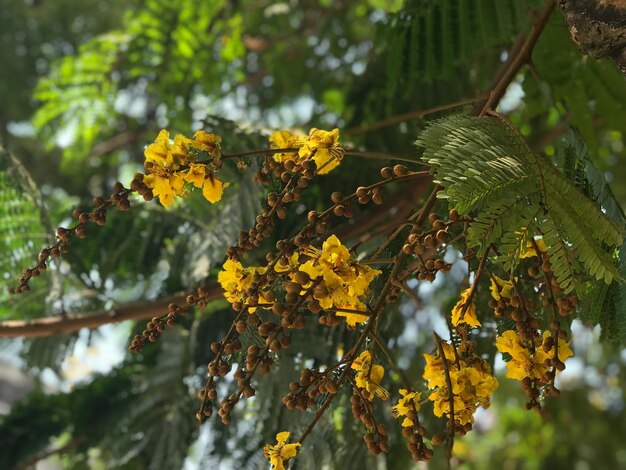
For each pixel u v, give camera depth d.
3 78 5.89
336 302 1.62
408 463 2.69
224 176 2.62
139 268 3.16
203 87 4.47
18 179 2.84
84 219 1.75
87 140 4.70
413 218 1.78
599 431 5.86
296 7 4.94
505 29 2.66
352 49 4.94
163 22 4.43
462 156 1.61
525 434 6.04
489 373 1.69
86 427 3.48
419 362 3.25
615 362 5.62
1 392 5.85
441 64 2.76
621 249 1.77
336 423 2.57
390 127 3.15
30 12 6.04
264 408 2.64
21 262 2.88
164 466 3.17
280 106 5.25
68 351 3.23
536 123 3.48
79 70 4.47
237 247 1.75
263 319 1.85
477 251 1.72
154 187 1.72
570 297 1.70
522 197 1.59
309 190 2.82
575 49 2.71
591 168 1.90
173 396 3.21
